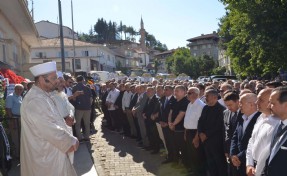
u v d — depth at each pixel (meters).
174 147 8.32
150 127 9.77
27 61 26.94
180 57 64.56
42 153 4.33
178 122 7.92
